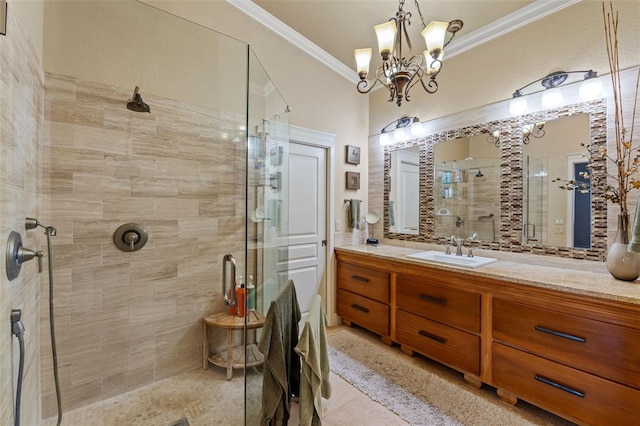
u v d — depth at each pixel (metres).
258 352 1.60
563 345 1.56
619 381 1.38
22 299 1.18
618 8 1.87
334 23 2.52
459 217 2.70
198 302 2.08
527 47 2.27
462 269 2.01
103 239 1.74
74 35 1.63
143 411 1.68
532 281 1.67
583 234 1.99
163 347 1.95
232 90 2.19
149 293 1.89
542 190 2.19
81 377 1.68
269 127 2.17
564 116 2.09
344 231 3.25
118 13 1.77
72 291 1.65
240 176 2.24
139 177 1.85
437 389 1.96
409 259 2.36
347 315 2.97
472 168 2.60
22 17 1.18
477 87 2.57
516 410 1.74
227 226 2.19
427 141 2.94
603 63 1.92
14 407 1.01
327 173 3.10
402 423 1.64
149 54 1.87
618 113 1.85
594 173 1.95
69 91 1.62
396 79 1.73
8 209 0.98
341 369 2.20
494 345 1.85
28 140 1.28
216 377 2.00
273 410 1.44
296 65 2.76
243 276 2.22
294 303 1.85
